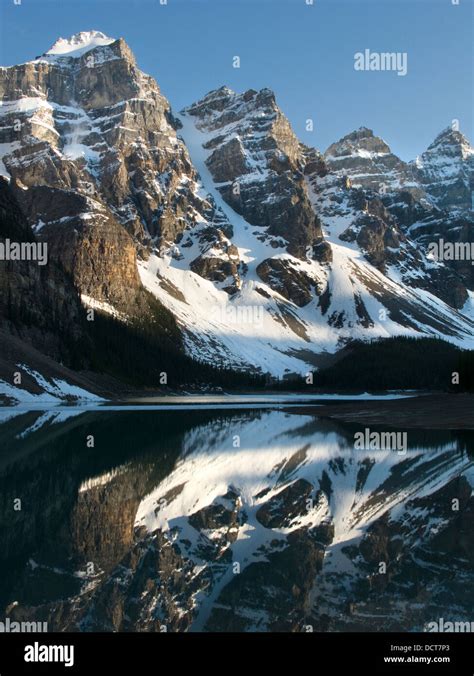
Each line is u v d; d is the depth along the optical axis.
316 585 27.84
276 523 39.34
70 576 28.58
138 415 139.12
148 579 28.48
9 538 34.12
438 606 25.25
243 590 27.27
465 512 41.75
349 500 46.28
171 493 48.03
